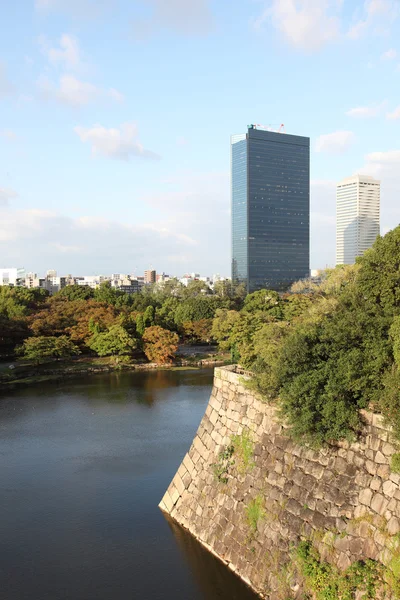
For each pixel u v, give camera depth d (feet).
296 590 70.03
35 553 98.53
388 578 60.70
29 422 198.49
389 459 67.82
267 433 89.35
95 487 130.93
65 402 231.91
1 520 113.29
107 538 102.17
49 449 164.66
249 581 79.20
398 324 77.00
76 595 84.43
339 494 72.13
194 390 256.52
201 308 416.87
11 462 152.56
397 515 63.52
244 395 97.86
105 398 239.50
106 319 357.82
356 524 67.82
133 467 145.79
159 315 401.08
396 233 99.50
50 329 338.13
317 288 297.53
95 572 90.63
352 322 84.58
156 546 96.53
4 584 88.17
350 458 73.51
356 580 62.69
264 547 79.36
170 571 88.38
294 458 81.97
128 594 83.76
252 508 84.94
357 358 77.51
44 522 111.55
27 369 303.48
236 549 84.58
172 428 188.24
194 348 391.45
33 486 133.08
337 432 74.43
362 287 102.32
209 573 85.51
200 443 107.14
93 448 164.86
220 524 90.84
